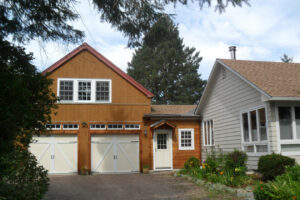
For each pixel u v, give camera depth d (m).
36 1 7.57
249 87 12.43
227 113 14.52
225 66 14.27
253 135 12.12
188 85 37.28
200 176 11.59
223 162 11.77
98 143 16.56
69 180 13.28
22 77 6.68
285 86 11.33
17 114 5.73
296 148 10.91
